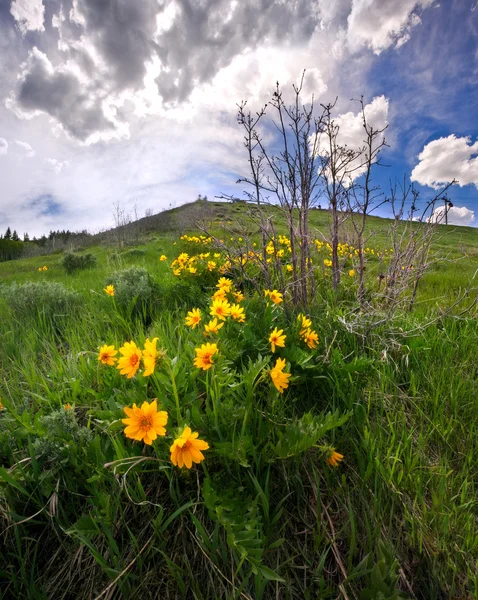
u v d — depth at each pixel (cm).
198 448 112
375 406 192
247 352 207
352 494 144
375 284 365
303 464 153
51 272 1130
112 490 138
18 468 145
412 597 114
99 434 158
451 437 175
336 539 130
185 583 119
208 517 134
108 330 289
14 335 307
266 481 131
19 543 127
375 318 267
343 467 156
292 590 118
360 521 135
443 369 216
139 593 118
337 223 293
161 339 234
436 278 552
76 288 545
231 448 131
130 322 312
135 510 135
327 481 145
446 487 145
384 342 239
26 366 232
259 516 119
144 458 127
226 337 212
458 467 161
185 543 129
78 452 146
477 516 139
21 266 1864
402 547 128
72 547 133
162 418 114
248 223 304
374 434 164
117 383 183
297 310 277
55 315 343
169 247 1361
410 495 145
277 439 153
